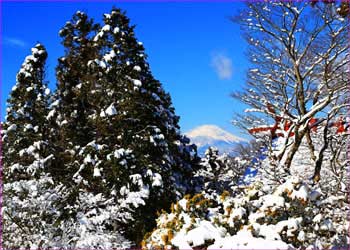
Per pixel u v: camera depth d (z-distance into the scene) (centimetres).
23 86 2575
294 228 812
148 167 1933
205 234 805
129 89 2052
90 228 1343
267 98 1831
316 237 847
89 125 2194
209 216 927
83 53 2528
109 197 1845
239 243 747
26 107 2495
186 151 2506
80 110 2330
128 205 1744
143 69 2244
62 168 2148
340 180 1353
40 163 2067
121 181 1872
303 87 1705
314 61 1734
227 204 916
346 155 1628
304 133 1673
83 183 1852
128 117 2027
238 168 1961
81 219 1337
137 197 1773
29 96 2519
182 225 893
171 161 2134
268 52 1795
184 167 2427
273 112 1833
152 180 1903
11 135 2422
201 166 2694
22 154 2259
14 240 1275
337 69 1672
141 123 2080
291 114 1750
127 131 1981
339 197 1077
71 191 1493
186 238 812
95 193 1894
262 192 959
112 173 1875
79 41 2619
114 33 2175
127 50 2155
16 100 2556
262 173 1450
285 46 1703
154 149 2023
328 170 1744
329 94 1591
